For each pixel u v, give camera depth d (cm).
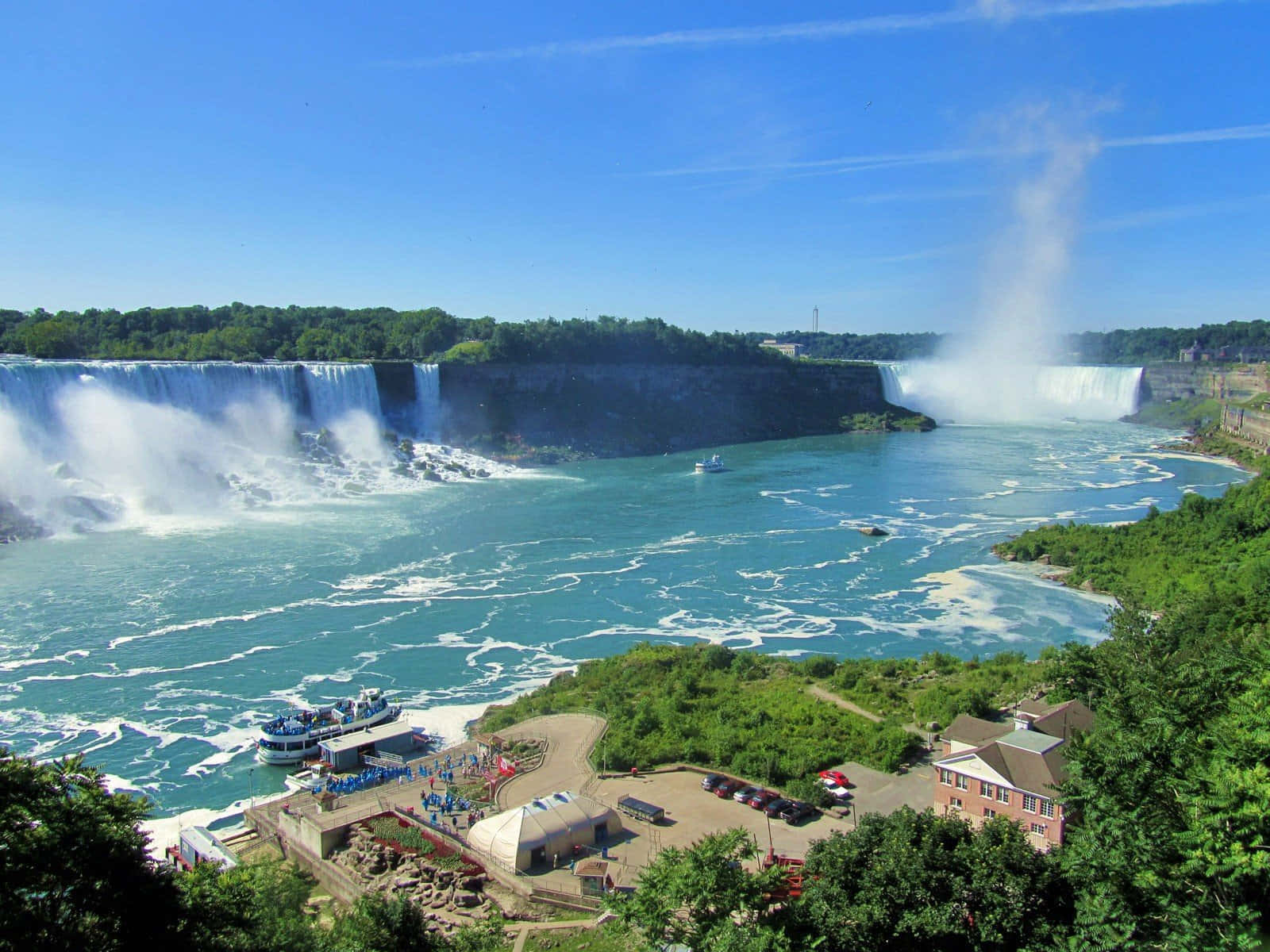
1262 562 8044
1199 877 2594
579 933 3716
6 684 6662
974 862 3095
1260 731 2733
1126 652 5288
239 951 2655
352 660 7262
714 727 5781
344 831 4647
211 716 6219
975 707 5791
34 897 2225
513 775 5219
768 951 2683
